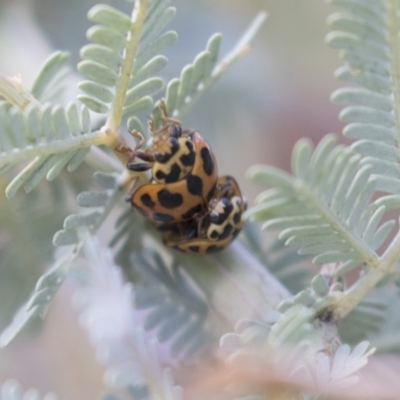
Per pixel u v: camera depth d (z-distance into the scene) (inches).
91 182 5.9
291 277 5.8
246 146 9.4
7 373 6.3
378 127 5.2
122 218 5.8
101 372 6.2
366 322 5.7
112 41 5.2
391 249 5.3
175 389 5.2
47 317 6.1
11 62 6.2
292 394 5.1
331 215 5.1
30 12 6.4
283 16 8.9
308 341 5.1
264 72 7.6
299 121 10.4
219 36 5.6
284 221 5.1
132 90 5.3
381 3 5.1
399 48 5.1
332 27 5.1
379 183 5.2
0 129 5.2
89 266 5.2
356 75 5.2
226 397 5.1
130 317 5.2
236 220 5.6
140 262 5.7
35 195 6.0
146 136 5.6
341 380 5.1
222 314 5.6
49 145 5.2
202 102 6.8
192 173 5.6
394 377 5.3
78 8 6.5
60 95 5.8
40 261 5.9
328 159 5.0
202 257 5.7
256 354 5.1
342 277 5.4
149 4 5.2
